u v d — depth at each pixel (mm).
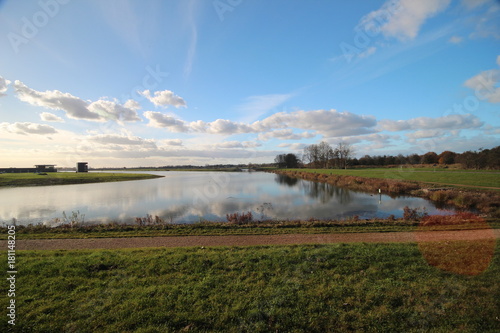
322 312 4789
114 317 4699
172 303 5086
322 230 12750
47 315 4738
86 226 14727
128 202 26844
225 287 5668
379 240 10242
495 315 4496
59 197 31062
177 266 6746
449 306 4789
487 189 25906
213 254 7562
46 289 5625
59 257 7547
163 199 28891
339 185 42469
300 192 34625
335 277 6012
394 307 4875
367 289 5469
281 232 12461
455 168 52156
